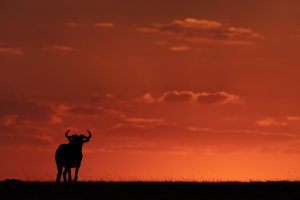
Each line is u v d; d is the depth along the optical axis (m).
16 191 178.88
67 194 175.12
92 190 181.25
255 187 187.12
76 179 198.75
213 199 171.00
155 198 170.50
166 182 196.75
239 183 194.00
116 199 168.25
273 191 182.00
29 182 196.38
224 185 189.62
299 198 173.38
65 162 197.88
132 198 170.12
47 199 167.62
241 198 172.75
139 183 192.88
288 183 194.12
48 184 191.75
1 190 179.75
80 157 199.88
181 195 175.38
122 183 194.25
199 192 179.88
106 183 194.38
